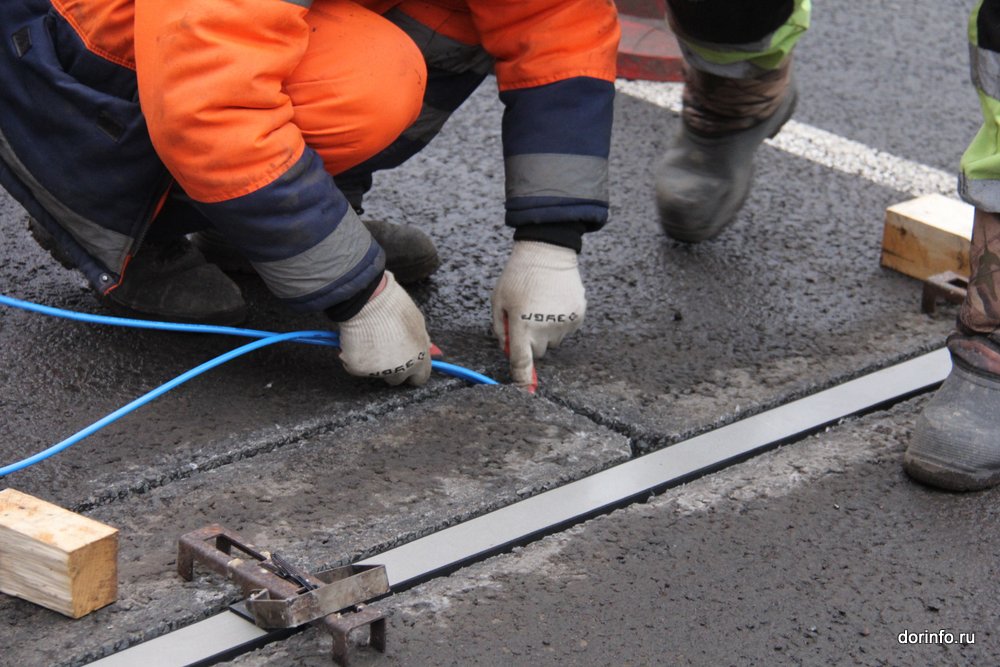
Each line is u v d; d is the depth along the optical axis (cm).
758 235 300
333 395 225
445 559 185
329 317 211
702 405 228
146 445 207
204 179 187
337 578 169
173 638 167
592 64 218
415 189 313
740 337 253
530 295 222
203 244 263
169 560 181
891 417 230
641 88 400
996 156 193
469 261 279
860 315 265
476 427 216
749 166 281
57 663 160
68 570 163
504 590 180
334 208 198
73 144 204
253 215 190
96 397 221
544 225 220
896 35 449
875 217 313
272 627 161
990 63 196
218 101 180
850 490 207
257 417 217
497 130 355
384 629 165
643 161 342
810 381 238
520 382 229
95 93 200
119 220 209
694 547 191
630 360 243
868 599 182
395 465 205
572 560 187
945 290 261
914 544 194
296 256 196
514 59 220
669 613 177
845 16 465
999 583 186
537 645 170
